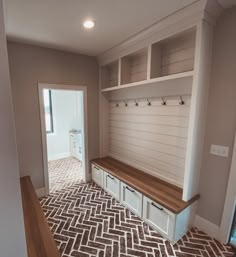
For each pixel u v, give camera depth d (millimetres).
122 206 2594
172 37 1962
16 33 2133
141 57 2611
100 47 2660
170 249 1815
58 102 5043
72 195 2926
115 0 1483
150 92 2520
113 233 2043
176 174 2277
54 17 1762
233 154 1691
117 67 3109
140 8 1606
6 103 609
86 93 3160
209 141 1890
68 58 2871
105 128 3500
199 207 2072
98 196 2887
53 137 5062
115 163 3176
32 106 2641
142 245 1868
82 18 1785
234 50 1615
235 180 1705
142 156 2783
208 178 1949
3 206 649
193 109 1732
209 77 1797
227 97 1703
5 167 634
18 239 700
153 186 2264
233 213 1780
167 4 1548
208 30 1646
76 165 4570
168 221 1884
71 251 1791
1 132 612
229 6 1587
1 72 592
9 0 1453
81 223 2215
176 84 2148
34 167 2781
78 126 5551
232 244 1843
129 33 2146
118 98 3176
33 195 2162
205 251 1787
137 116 2793
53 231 2068
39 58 2609
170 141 2309
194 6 1538
